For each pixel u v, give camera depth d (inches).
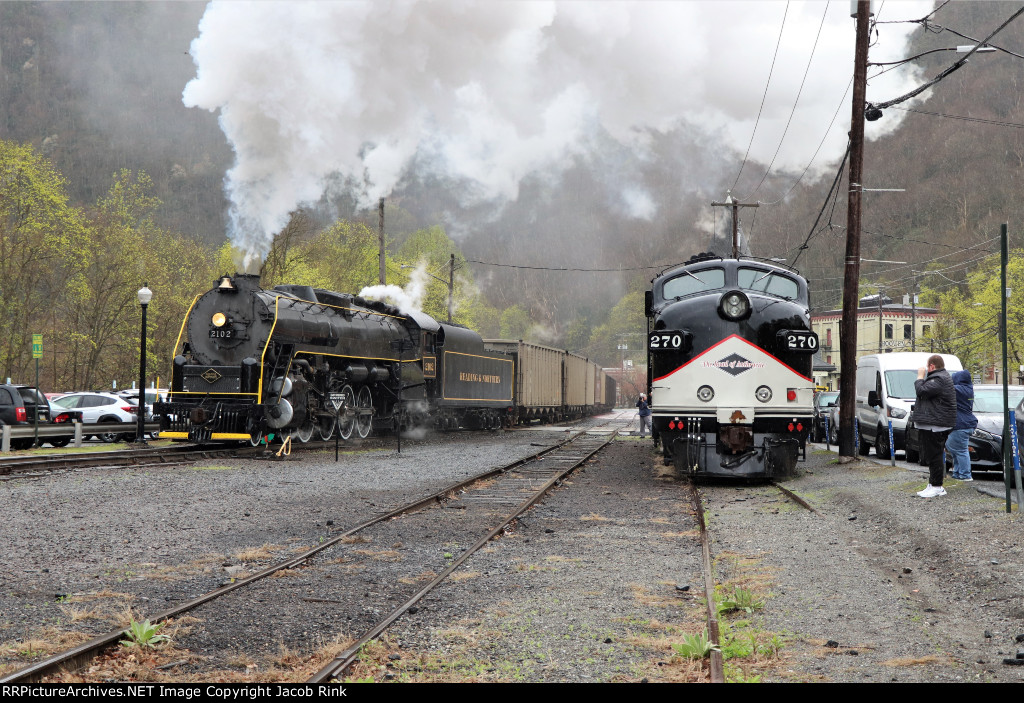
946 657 216.1
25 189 1430.9
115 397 1079.0
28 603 262.2
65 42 5103.3
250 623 243.6
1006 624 243.6
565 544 371.2
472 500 515.8
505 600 273.1
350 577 304.8
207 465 687.1
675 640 229.6
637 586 291.4
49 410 926.4
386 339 1050.7
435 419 1246.3
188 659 212.1
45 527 392.2
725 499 530.6
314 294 933.2
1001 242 400.8
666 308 616.4
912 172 3742.6
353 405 994.7
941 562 319.9
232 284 830.5
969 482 509.7
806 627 244.1
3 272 1382.9
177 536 381.1
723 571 320.2
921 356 774.5
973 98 4087.1
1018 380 2178.9
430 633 236.2
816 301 2970.0
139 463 691.4
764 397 585.9
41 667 193.8
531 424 1791.3
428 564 329.7
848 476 611.2
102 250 1530.5
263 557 337.7
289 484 576.1
